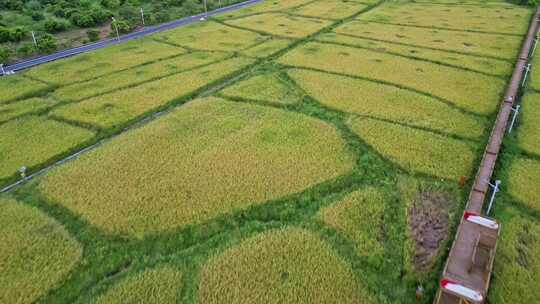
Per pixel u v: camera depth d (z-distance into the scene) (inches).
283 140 849.5
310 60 1334.9
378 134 874.1
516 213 649.0
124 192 690.2
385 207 663.8
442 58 1336.1
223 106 1004.6
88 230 613.6
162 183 713.6
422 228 624.1
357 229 616.7
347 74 1213.1
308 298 503.2
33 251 573.6
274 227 625.3
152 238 601.0
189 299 506.6
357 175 746.8
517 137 871.7
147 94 1078.4
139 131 885.8
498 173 748.6
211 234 612.7
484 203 669.3
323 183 721.6
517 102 1038.4
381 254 570.6
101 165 765.3
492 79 1167.6
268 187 707.4
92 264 560.4
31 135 880.9
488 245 530.0
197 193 689.0
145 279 531.5
